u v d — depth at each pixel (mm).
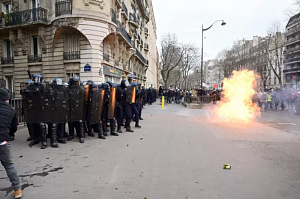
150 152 5277
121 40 21422
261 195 3160
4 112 2979
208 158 4844
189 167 4273
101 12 15844
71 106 5984
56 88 5641
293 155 5102
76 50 16141
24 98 5543
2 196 3078
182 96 27672
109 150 5422
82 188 3334
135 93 8242
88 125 6938
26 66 17625
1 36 18750
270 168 4254
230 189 3342
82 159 4699
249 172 4035
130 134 7445
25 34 17453
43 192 3201
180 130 8234
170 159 4754
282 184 3537
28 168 4141
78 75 16188
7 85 19141
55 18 15625
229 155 5078
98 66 15805
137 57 31938
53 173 3910
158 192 3225
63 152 5211
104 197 3064
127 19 25109
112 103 7137
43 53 16797
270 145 6023
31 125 5836
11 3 18578
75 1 15172
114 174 3887
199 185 3471
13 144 5918
